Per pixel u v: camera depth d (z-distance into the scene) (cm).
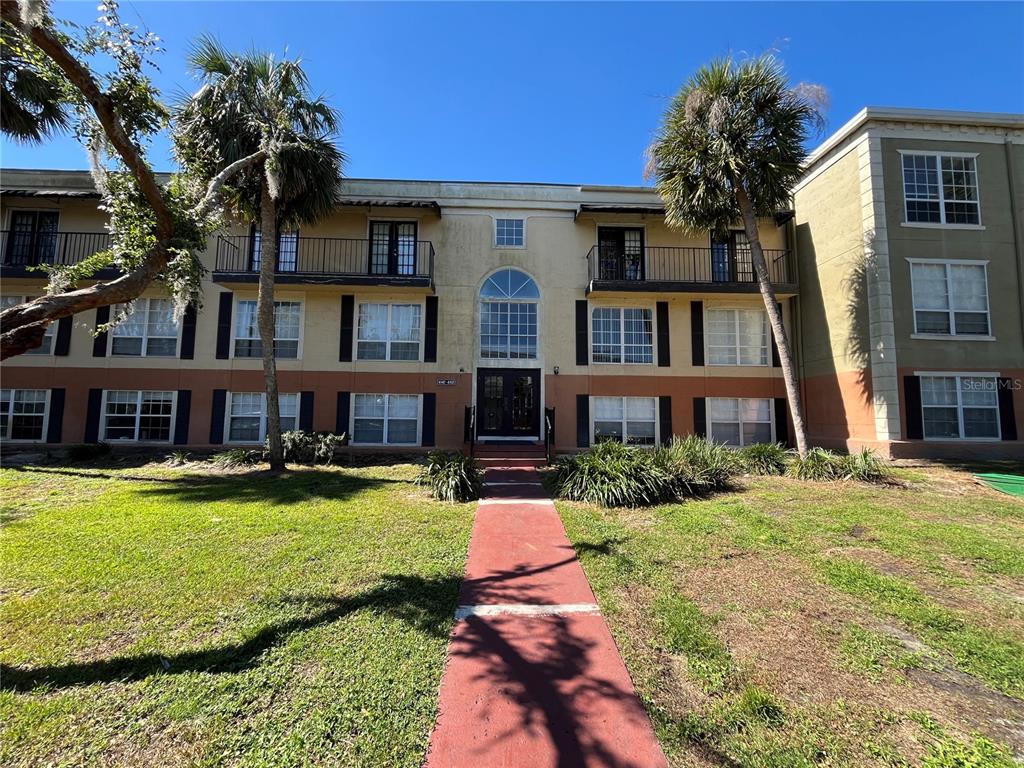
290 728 256
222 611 384
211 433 1323
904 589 422
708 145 1060
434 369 1383
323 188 1098
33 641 337
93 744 245
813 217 1367
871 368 1165
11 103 878
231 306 1362
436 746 245
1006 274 1190
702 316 1444
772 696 284
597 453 878
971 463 1040
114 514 669
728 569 477
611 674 307
